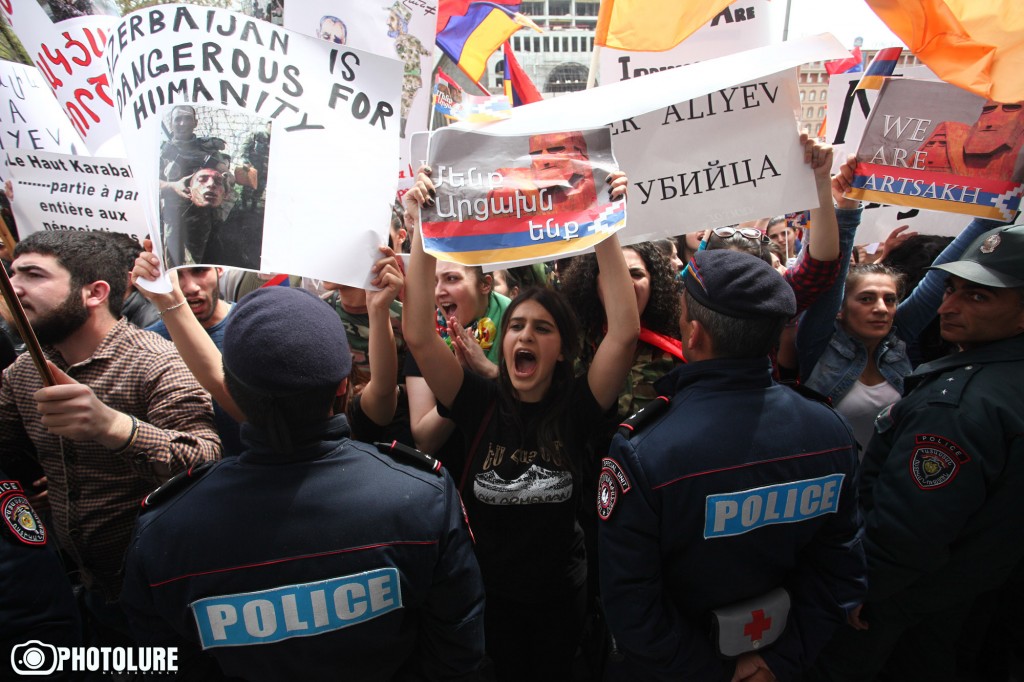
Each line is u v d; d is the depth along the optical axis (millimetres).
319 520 1108
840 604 1468
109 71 1558
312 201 1611
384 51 2008
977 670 2434
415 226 1721
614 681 1775
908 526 1588
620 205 1625
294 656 1129
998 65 1766
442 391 1864
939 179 1915
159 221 1535
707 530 1363
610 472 1418
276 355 1061
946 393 1611
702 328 1468
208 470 1213
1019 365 1600
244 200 1565
